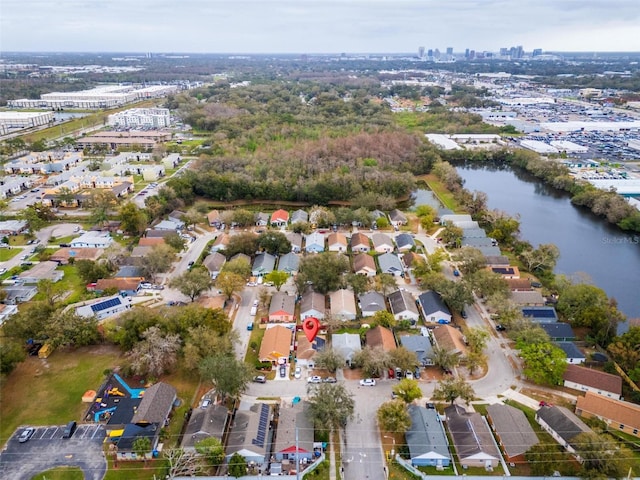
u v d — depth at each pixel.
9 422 91.94
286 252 165.25
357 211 193.50
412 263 154.12
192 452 82.06
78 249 164.75
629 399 98.44
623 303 143.25
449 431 89.06
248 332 122.00
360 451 85.88
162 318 114.31
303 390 101.25
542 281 148.50
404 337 116.06
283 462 83.75
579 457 81.88
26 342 114.56
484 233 182.00
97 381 103.44
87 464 82.56
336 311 127.69
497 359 112.25
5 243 173.12
